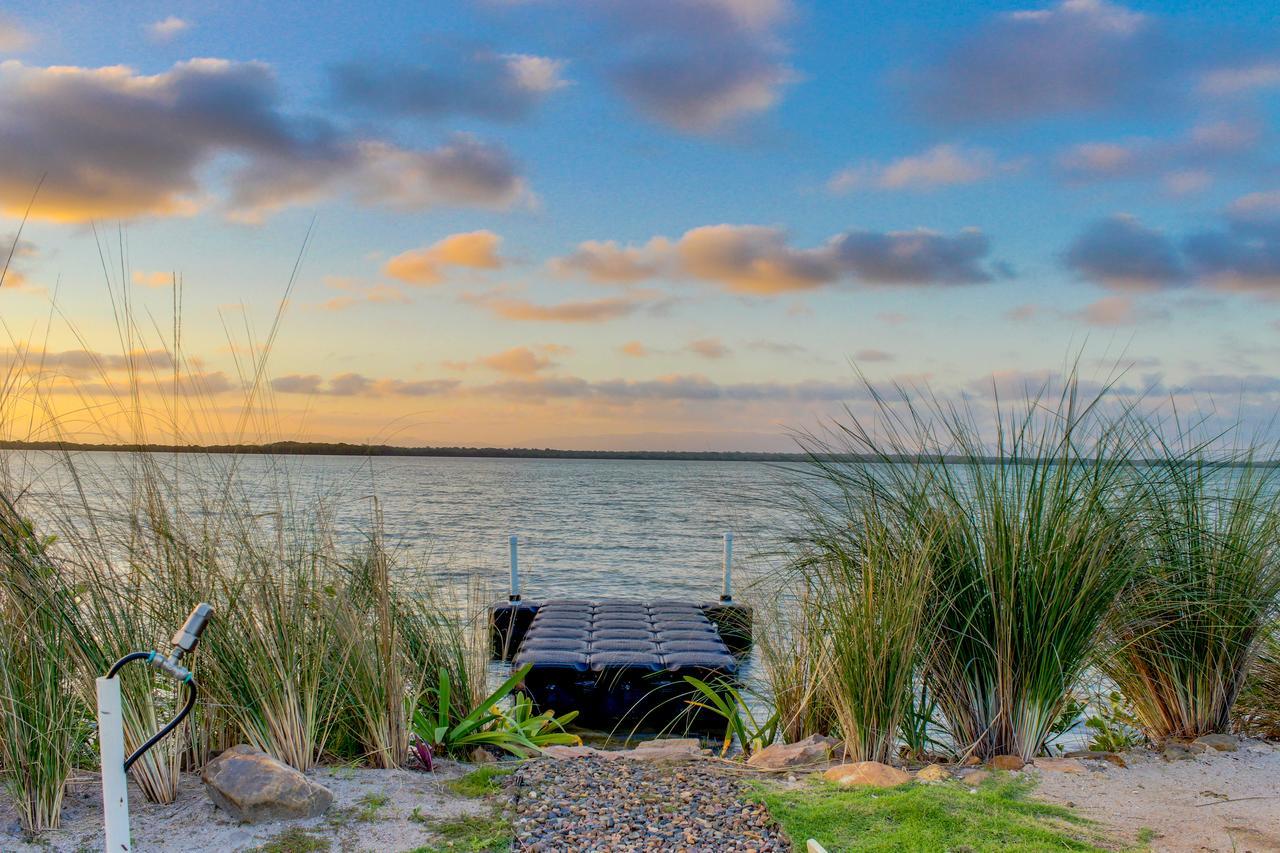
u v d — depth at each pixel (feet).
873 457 16.89
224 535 14.08
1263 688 17.70
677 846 11.33
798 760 15.29
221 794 11.76
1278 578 16.63
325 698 14.42
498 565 75.66
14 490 12.35
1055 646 15.07
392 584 17.97
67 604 11.97
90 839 10.76
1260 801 13.11
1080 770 14.56
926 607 15.60
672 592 65.72
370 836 11.43
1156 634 16.76
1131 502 16.49
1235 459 17.53
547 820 12.20
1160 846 11.25
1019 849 11.02
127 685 11.90
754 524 19.24
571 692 30.17
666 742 18.53
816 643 16.93
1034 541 15.42
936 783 13.61
